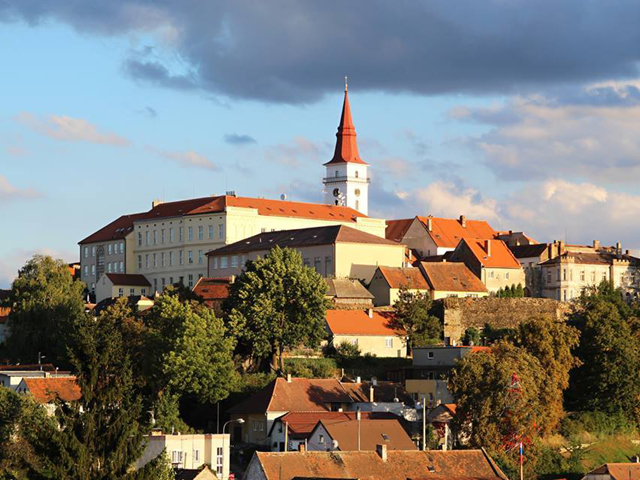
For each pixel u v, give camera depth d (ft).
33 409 542.98
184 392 641.40
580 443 642.22
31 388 618.03
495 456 575.79
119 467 416.05
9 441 513.45
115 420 423.64
